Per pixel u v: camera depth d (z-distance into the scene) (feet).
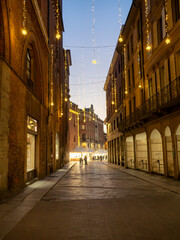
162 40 54.24
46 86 63.72
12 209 24.27
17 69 35.83
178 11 47.96
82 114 244.63
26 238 16.11
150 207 25.46
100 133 312.91
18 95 36.14
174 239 15.67
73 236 16.46
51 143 75.72
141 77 72.84
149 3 64.34
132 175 64.13
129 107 91.40
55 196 32.83
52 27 78.79
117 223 19.53
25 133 40.91
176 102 43.98
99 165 126.11
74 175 67.31
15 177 34.45
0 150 28.30
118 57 114.32
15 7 34.14
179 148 48.26
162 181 47.14
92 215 22.22
